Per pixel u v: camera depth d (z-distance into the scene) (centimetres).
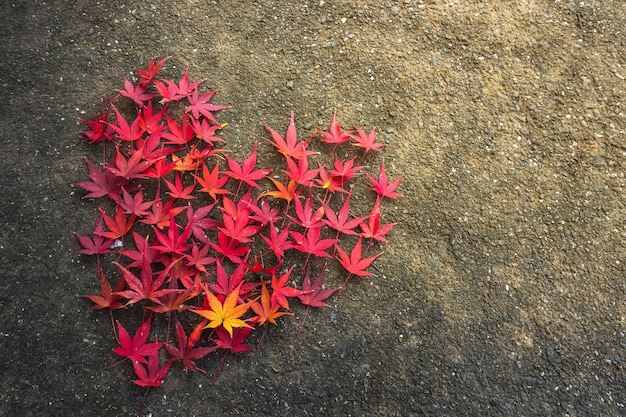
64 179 82
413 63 90
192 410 75
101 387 75
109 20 89
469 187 85
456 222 83
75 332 77
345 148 86
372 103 88
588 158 86
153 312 78
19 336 76
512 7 92
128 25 89
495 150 86
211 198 83
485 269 82
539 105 88
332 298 80
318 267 81
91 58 87
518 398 77
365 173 84
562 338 80
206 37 89
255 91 88
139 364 74
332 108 87
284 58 89
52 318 77
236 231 78
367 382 77
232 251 79
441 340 79
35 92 85
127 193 79
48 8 89
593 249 83
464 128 87
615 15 92
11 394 74
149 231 81
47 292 78
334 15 91
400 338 79
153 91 87
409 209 84
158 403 75
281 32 90
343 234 83
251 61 89
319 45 90
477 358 79
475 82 89
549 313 80
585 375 78
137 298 74
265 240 79
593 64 90
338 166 83
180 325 75
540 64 90
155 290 75
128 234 80
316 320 79
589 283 82
